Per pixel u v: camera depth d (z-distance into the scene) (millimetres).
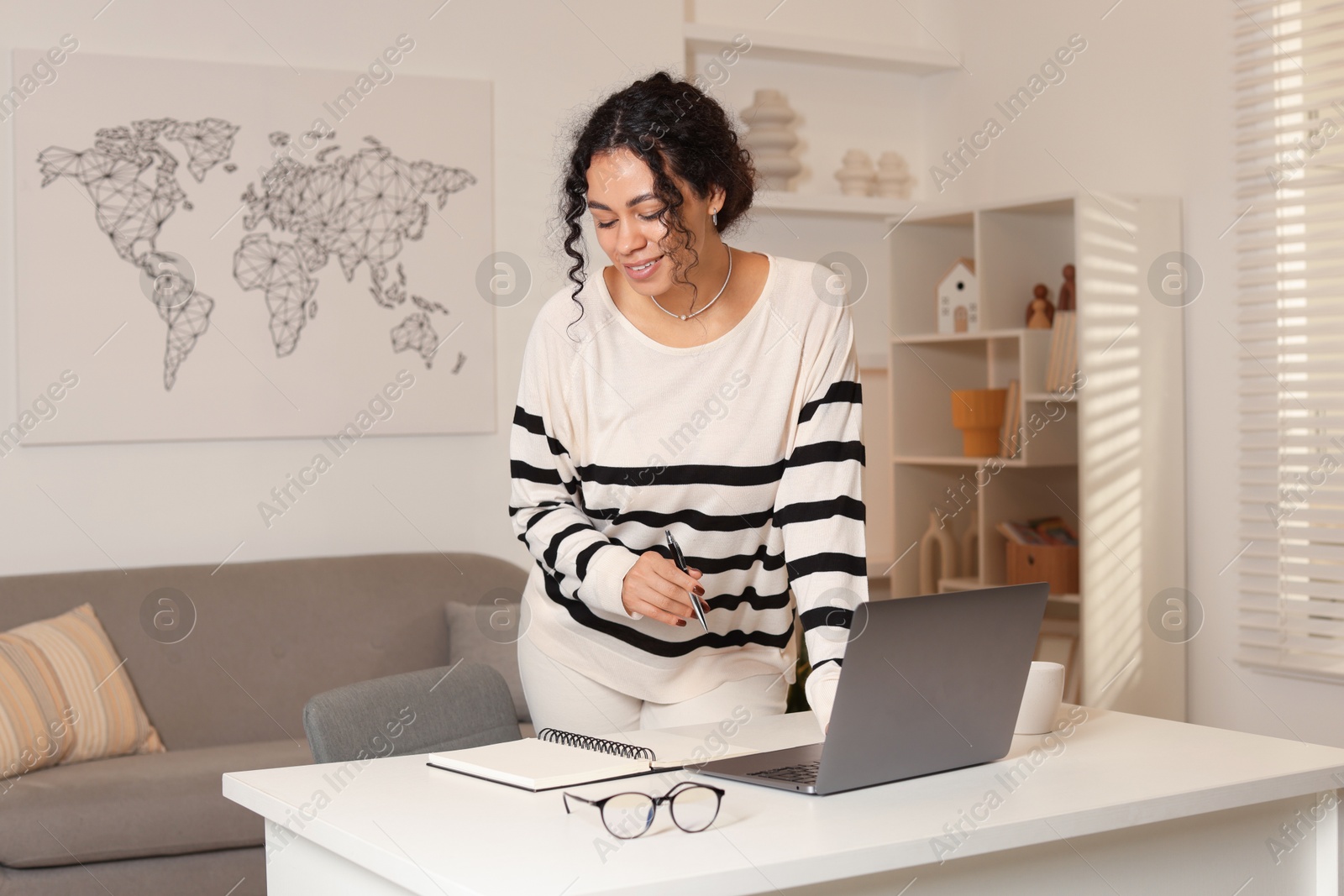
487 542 3773
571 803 1268
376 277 3650
